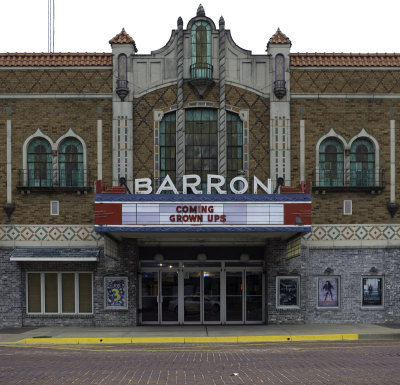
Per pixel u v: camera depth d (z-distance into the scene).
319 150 22.14
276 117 21.97
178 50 22.11
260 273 22.80
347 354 14.55
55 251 21.47
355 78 22.25
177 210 18.72
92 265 21.86
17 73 22.00
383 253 22.06
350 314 22.00
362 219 22.05
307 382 10.64
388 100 22.23
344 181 21.95
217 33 22.28
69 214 21.77
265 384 10.53
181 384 10.64
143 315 22.59
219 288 22.75
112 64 22.05
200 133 22.20
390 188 22.08
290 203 18.78
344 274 22.03
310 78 22.19
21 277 21.70
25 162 21.83
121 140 21.84
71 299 21.95
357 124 22.16
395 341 17.84
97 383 10.83
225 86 22.11
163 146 22.14
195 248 22.80
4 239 21.67
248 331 19.83
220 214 18.75
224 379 11.11
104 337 18.50
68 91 22.02
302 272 21.88
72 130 21.92
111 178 21.88
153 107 22.06
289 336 18.52
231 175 22.03
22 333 19.77
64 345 17.62
